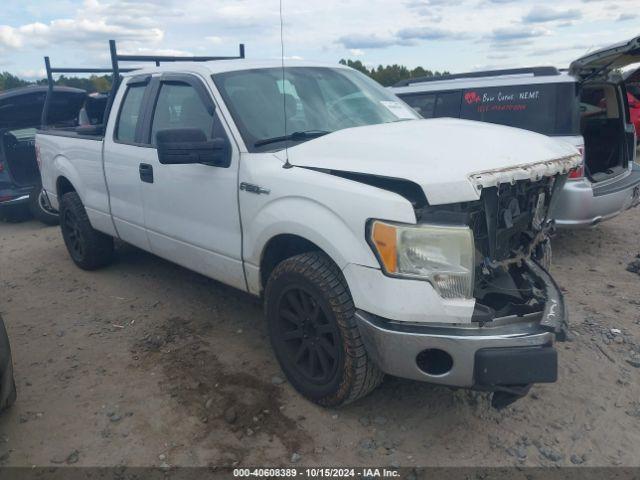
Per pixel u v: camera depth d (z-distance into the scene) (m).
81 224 5.37
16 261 6.18
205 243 3.78
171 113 4.07
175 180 3.90
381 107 4.05
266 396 3.29
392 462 2.75
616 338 3.87
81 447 2.91
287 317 3.22
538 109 5.48
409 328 2.61
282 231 3.07
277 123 3.57
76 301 4.87
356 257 2.69
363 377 2.88
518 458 2.76
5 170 7.89
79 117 7.37
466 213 2.58
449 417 3.07
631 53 4.86
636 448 2.81
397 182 2.70
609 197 5.18
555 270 5.23
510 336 2.54
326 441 2.90
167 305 4.68
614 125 5.96
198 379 3.50
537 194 3.15
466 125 3.31
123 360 3.79
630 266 5.16
